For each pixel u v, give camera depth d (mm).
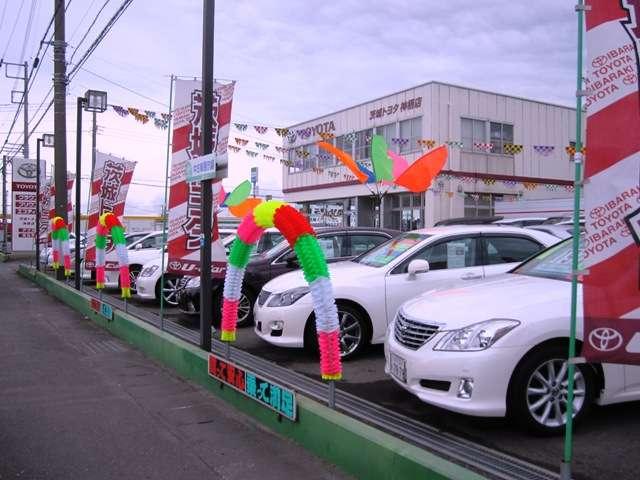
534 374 4367
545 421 4402
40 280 17469
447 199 24359
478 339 4355
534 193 26797
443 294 5160
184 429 4930
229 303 5762
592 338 2953
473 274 7141
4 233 35250
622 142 2902
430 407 5238
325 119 29359
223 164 6145
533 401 4414
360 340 6938
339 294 6773
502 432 4590
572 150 18375
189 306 9727
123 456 4379
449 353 4418
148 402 5707
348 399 5332
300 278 7254
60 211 16781
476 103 24844
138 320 8680
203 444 4586
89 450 4500
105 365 7281
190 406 5566
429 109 23734
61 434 4848
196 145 7316
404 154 24875
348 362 6879
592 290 2945
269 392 4859
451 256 7234
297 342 6961
